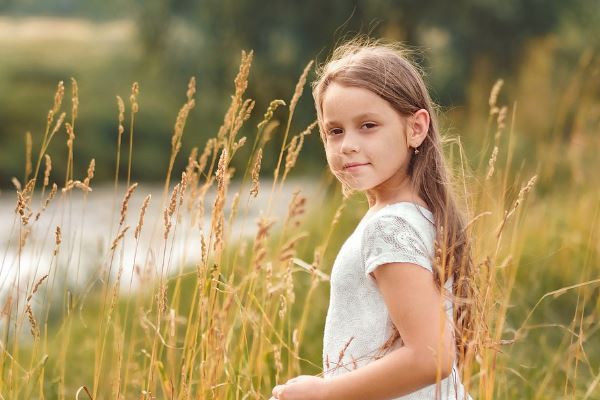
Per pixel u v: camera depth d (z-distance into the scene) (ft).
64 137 111.45
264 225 12.59
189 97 13.07
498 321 13.47
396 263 8.98
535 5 69.10
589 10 68.44
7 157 105.50
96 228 52.95
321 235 24.58
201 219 12.28
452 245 9.37
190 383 11.92
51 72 131.75
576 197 23.84
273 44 72.95
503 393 15.61
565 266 20.39
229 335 13.25
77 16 215.51
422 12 70.13
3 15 216.95
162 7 75.10
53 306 25.96
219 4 72.49
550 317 18.83
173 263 27.78
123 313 24.62
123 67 119.03
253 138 76.18
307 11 71.10
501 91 54.90
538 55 44.83
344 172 9.73
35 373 14.93
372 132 9.61
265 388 14.99
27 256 44.96
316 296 21.11
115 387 12.51
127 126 113.60
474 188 12.98
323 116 9.96
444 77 68.08
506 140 33.22
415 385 8.80
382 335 9.34
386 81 9.69
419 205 9.71
